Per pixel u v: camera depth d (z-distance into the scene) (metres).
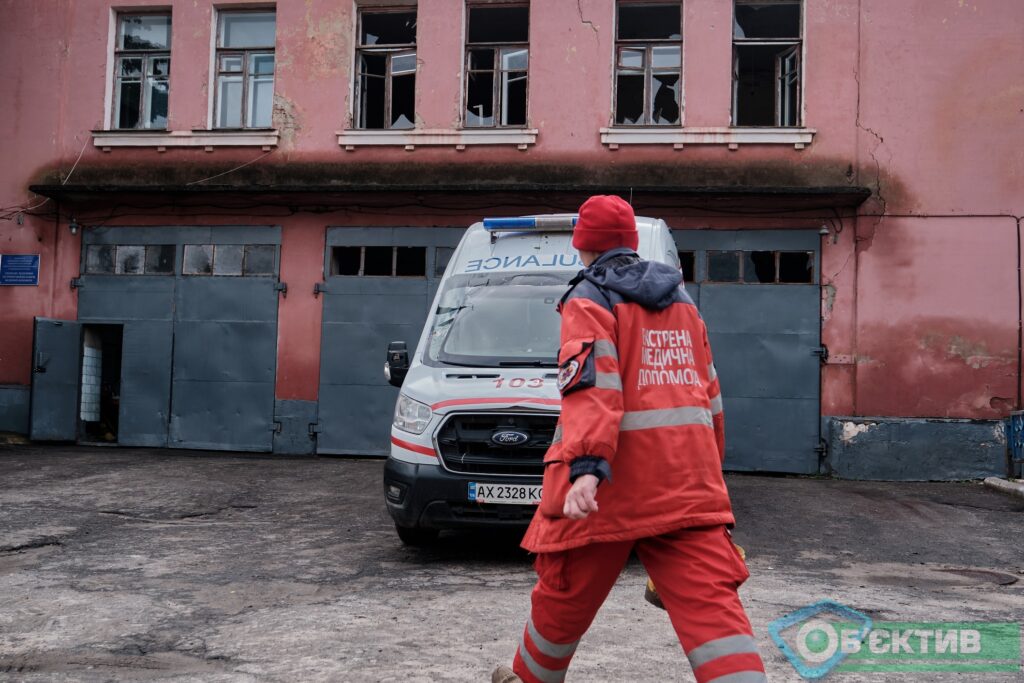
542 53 14.93
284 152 15.41
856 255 14.02
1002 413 13.66
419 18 15.25
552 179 14.76
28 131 16.00
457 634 4.75
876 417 13.73
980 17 14.09
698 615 2.63
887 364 13.86
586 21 14.88
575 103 14.80
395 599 5.56
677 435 2.83
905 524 9.07
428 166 15.06
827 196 13.88
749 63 14.80
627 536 2.73
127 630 4.85
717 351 14.19
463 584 6.01
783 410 14.00
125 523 8.24
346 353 15.01
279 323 15.20
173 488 10.41
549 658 2.92
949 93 14.07
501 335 7.22
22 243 15.89
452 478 6.56
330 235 15.15
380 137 15.13
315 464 13.37
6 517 8.38
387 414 14.87
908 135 14.08
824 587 6.14
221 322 15.34
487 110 15.24
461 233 14.86
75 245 15.81
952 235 13.90
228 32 15.96
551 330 7.18
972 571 6.91
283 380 15.13
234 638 4.67
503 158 14.89
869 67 14.23
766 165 14.35
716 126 14.54
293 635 4.72
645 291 2.94
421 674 4.05
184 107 15.76
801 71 14.50
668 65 14.91
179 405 15.37
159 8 16.05
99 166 15.84
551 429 6.51
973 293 13.81
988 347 13.74
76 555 6.86
